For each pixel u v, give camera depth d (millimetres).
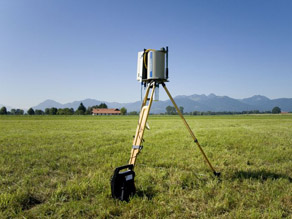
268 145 9148
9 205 3295
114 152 7402
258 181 4457
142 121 4148
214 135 12469
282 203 3498
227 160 6297
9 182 4430
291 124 25391
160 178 4613
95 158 6562
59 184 4191
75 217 3070
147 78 4129
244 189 4074
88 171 5195
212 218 3033
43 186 4266
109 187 4055
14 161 6109
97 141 10070
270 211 3229
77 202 3445
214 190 3984
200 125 23297
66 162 6137
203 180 4602
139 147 3908
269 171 5145
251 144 9156
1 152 7430
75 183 4254
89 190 3951
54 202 3512
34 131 15375
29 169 5469
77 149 8086
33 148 8195
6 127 19344
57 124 24219
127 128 18484
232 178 4754
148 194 3855
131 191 3666
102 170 5172
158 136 11766
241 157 6695
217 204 3355
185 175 4734
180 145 8781
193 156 6836
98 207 3309
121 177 3574
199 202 3547
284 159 6707
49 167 5691
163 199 3615
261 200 3613
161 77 4082
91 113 121875
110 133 13875
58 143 9500
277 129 17375
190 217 3098
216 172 4895
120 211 3209
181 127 19891
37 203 3588
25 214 3121
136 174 4844
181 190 3953
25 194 3684
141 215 3088
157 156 6754
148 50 4180
